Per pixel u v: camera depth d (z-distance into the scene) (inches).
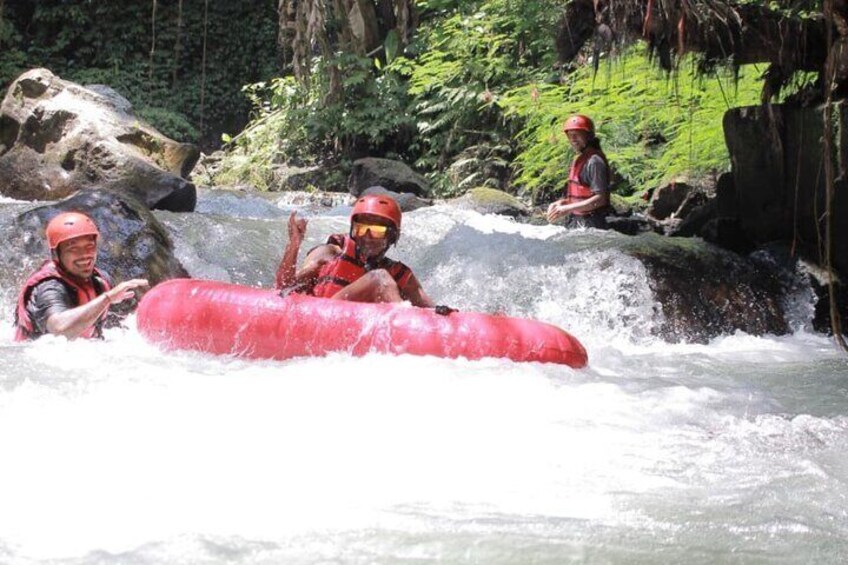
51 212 436.5
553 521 182.2
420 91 920.3
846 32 466.6
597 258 490.9
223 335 315.0
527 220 695.7
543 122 778.2
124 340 332.8
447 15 954.1
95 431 222.4
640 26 469.7
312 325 311.7
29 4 1204.5
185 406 244.4
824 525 185.2
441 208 592.1
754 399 300.0
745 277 499.8
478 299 490.0
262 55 1206.9
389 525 177.5
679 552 170.1
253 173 946.1
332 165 965.8
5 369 270.4
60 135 618.5
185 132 1162.6
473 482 202.5
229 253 501.0
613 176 785.6
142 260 438.6
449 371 291.4
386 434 231.5
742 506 193.6
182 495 189.0
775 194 517.0
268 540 169.2
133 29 1187.9
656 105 712.4
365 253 349.7
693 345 452.8
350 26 752.3
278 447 218.8
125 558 159.3
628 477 209.0
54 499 184.9
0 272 414.6
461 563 162.4
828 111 419.5
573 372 310.2
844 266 503.8
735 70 503.2
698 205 706.8
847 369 375.9
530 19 836.6
